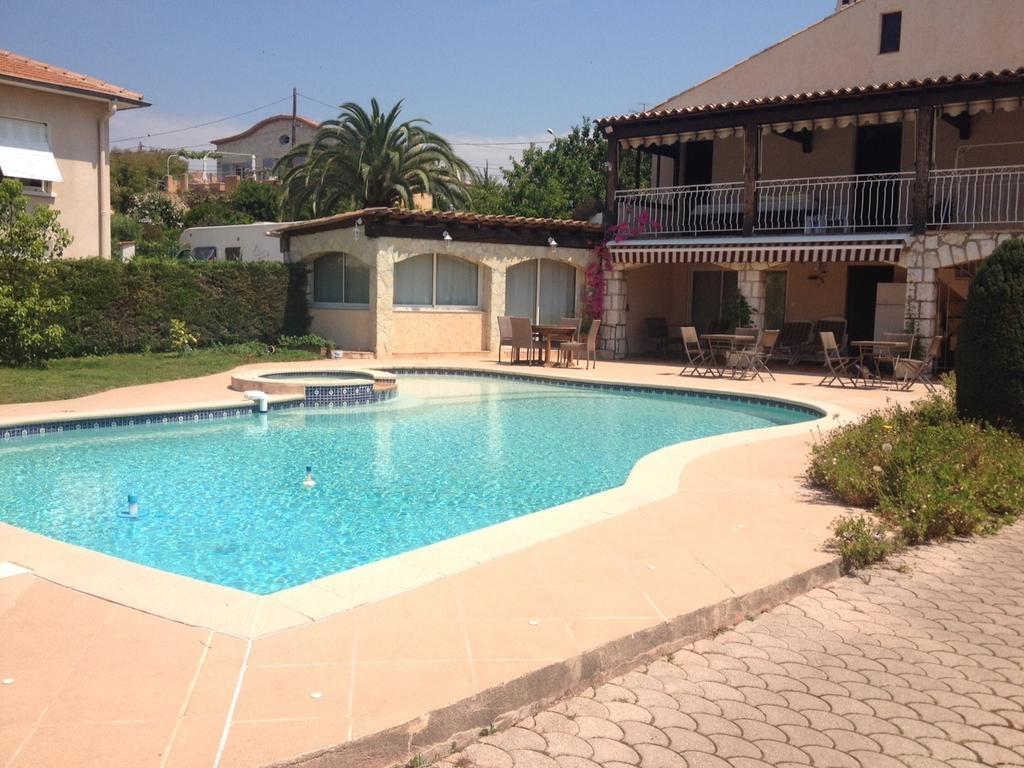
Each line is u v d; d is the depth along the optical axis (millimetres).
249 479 9688
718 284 25875
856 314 23250
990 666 4621
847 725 3947
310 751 3305
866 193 22781
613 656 4441
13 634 4410
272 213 51344
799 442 10875
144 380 16281
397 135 34312
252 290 23078
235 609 4805
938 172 19703
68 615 4684
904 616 5352
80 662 4070
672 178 26500
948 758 3676
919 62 22125
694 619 4934
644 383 17672
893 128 22453
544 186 44750
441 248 22953
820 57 23719
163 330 21281
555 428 13469
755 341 20312
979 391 10164
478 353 24438
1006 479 7977
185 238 37094
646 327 25656
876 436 8969
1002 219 20953
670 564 5855
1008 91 17812
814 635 5031
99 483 9414
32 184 20922
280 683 3879
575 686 4242
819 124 21016
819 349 23125
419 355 23219
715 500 7777
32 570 5473
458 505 8688
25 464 10289
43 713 3564
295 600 4980
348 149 34125
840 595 5723
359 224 21891
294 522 7965
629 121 23078
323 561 6848
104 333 20078
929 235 18750
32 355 18062
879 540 6438
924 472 7594
